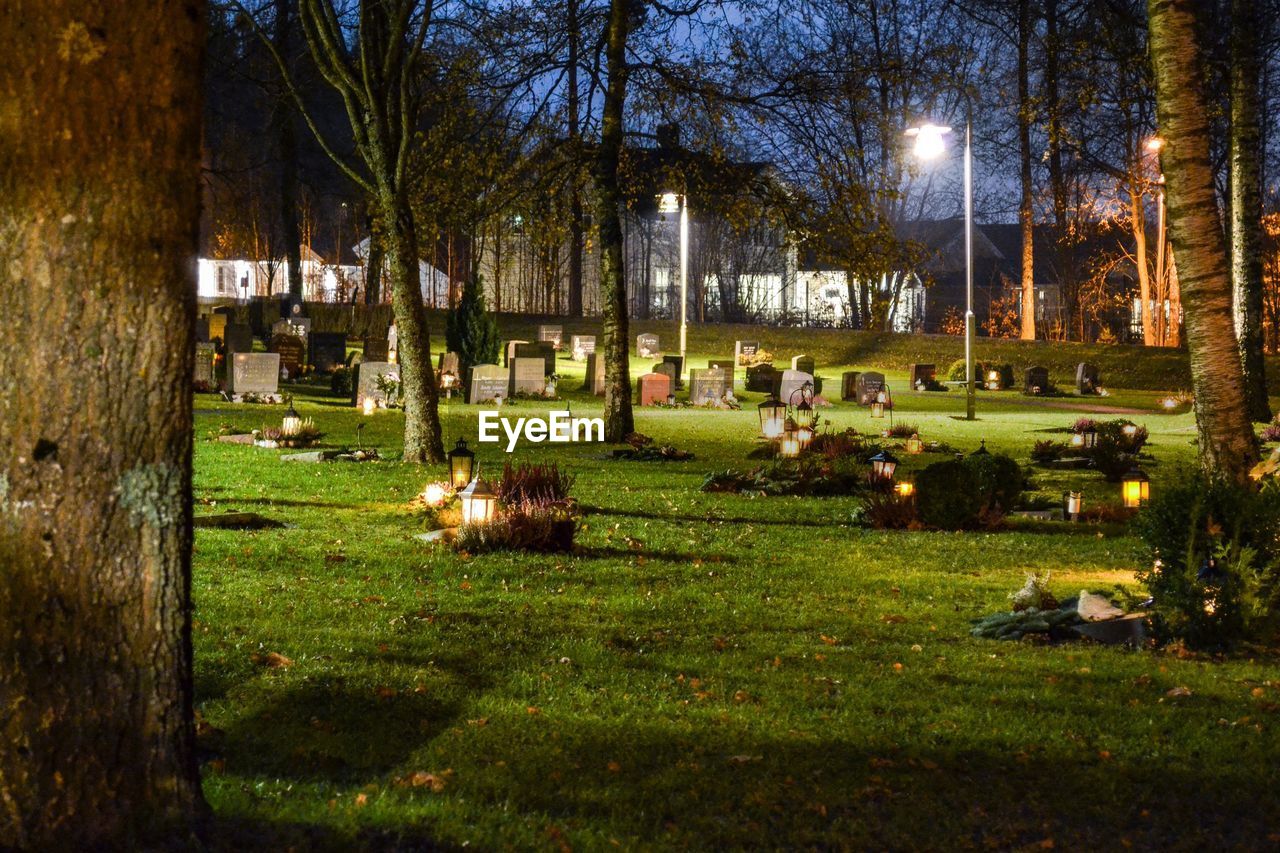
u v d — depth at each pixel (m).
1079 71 39.03
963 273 88.25
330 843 4.95
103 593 4.40
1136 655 9.34
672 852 5.27
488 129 27.50
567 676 8.28
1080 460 27.06
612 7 28.39
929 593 12.10
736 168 29.23
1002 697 7.96
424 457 23.62
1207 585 9.59
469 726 7.06
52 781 4.32
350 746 6.62
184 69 4.41
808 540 15.84
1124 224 66.81
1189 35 14.04
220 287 82.25
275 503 17.66
